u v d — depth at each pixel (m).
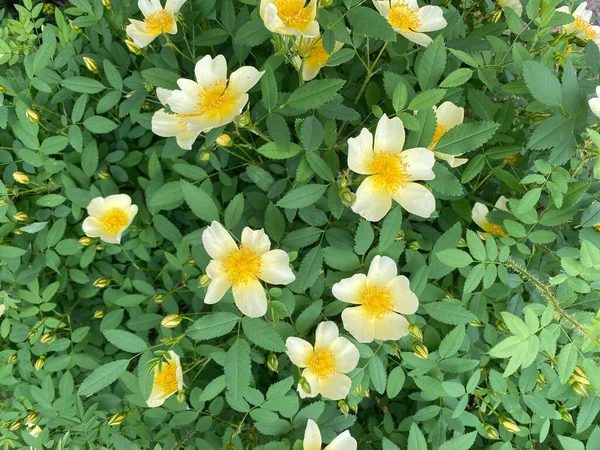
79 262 0.34
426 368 0.26
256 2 0.27
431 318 0.29
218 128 0.25
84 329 0.32
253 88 0.31
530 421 0.27
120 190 0.36
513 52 0.27
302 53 0.26
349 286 0.25
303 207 0.26
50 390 0.31
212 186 0.31
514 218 0.27
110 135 0.36
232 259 0.24
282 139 0.25
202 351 0.30
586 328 0.22
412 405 0.33
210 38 0.31
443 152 0.24
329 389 0.26
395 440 0.30
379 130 0.24
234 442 0.27
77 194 0.31
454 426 0.27
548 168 0.25
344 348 0.26
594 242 0.26
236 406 0.26
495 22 0.34
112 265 0.34
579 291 0.23
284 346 0.24
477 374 0.26
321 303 0.26
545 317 0.22
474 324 0.28
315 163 0.25
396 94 0.24
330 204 0.25
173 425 0.29
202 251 0.28
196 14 0.31
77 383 0.33
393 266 0.25
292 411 0.26
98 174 0.33
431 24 0.29
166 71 0.27
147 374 0.26
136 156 0.34
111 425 0.30
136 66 0.34
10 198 0.33
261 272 0.25
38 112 0.33
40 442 0.31
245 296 0.24
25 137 0.30
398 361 0.29
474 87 0.33
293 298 0.26
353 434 0.32
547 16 0.28
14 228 0.33
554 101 0.24
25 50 0.35
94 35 0.34
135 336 0.27
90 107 0.35
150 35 0.29
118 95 0.32
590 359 0.23
